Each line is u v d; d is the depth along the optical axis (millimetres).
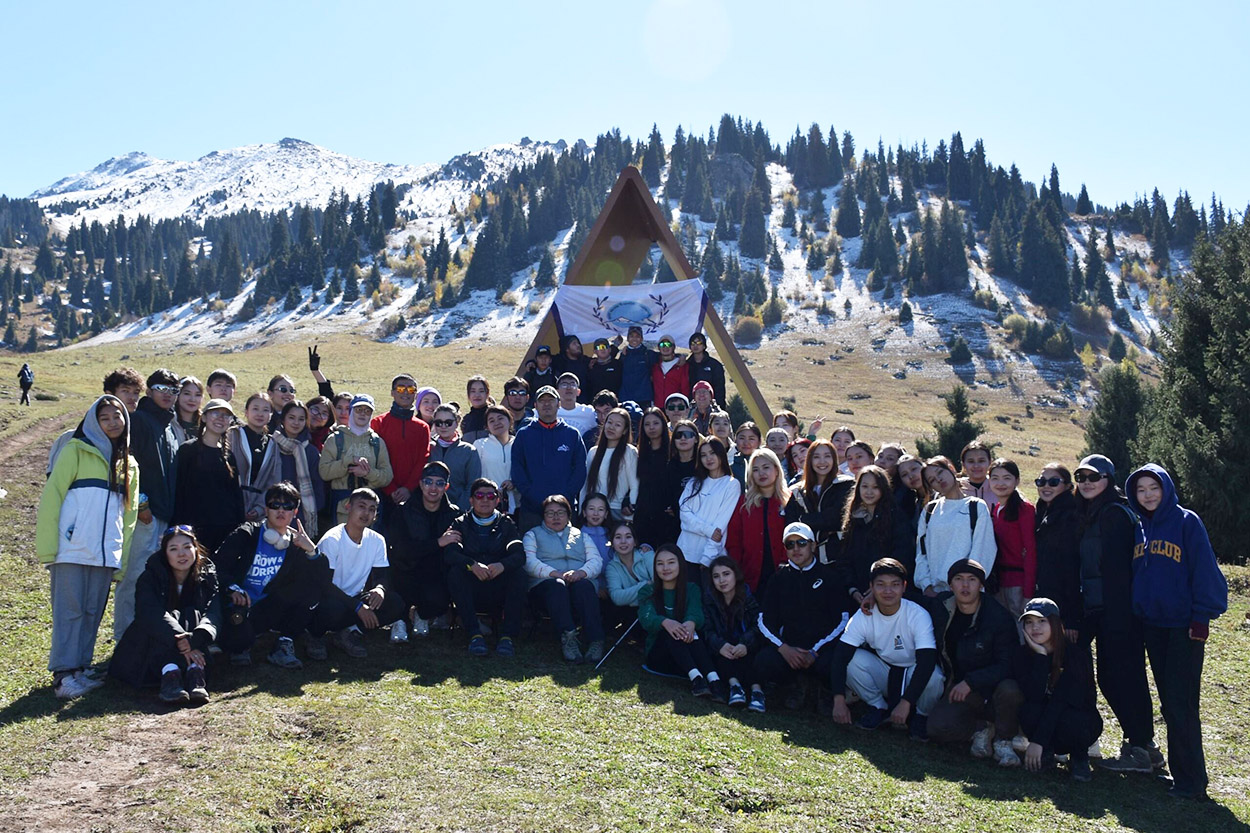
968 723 6914
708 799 5461
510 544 8289
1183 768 6570
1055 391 123625
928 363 137625
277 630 7582
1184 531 6707
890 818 5516
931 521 7707
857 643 7316
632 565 8695
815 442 8492
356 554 7941
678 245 14555
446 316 167250
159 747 5582
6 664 7156
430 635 8414
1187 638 6637
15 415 27516
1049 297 184125
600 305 14258
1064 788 6426
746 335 156000
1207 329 22266
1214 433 20906
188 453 7660
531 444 9188
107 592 6863
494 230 197375
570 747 6012
